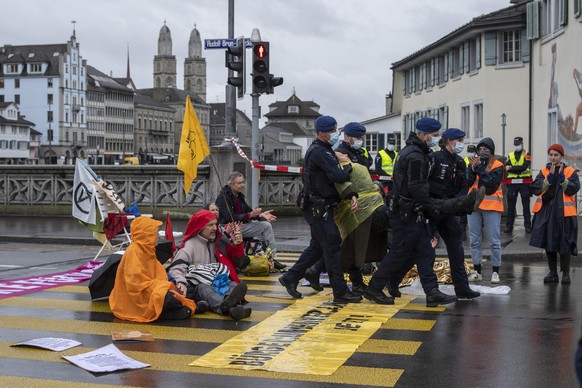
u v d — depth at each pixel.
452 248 10.25
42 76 154.25
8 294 10.74
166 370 6.85
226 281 9.66
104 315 9.30
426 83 51.50
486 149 11.80
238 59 17.22
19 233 19.06
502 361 7.11
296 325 8.59
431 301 9.77
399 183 9.72
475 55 40.94
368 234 10.06
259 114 17.34
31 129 151.88
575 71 27.11
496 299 10.33
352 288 10.54
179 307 9.02
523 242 17.00
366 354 7.36
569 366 6.95
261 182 24.34
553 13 30.97
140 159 98.75
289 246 16.75
